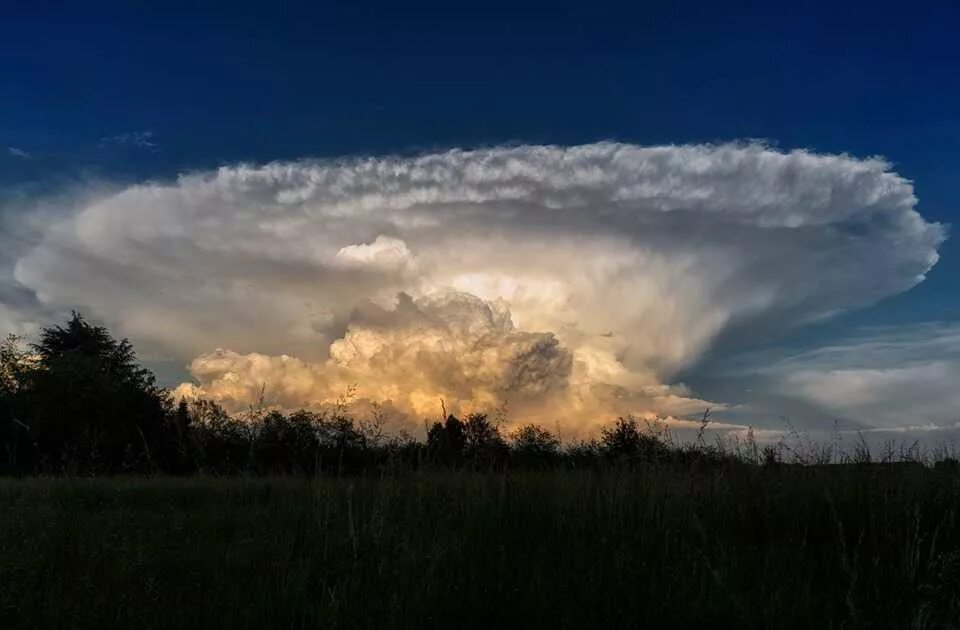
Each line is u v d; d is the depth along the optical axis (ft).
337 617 16.58
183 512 29.22
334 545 21.77
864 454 30.22
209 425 37.19
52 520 24.64
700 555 20.26
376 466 32.45
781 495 26.68
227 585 18.88
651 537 22.70
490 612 17.56
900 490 25.21
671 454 31.81
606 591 18.35
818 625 16.67
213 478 35.32
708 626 16.81
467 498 27.25
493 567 20.03
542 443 36.09
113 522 25.73
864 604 17.78
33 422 67.97
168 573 20.44
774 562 20.90
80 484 36.37
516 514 25.95
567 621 16.60
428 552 20.52
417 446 33.27
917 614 16.51
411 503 26.55
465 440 34.68
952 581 18.31
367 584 18.67
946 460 29.22
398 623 16.52
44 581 18.78
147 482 36.06
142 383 124.26
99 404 96.17
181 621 16.46
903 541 22.35
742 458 31.63
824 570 20.90
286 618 17.06
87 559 20.77
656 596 17.93
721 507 26.27
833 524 24.40
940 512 24.44
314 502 27.30
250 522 26.91
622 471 29.91
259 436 36.27
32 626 16.19
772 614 16.85
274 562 20.52
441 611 17.38
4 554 20.33
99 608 16.81
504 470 31.12
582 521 24.44
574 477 30.45
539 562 20.40
